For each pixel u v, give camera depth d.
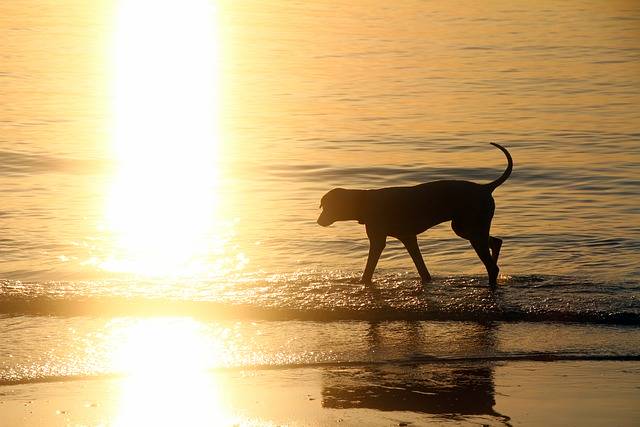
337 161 22.19
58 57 40.88
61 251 14.34
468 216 11.83
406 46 43.59
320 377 8.80
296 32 49.00
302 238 15.14
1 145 23.61
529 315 10.59
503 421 7.75
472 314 10.62
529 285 11.88
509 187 19.39
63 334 10.02
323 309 10.80
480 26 50.72
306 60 39.91
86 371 8.94
